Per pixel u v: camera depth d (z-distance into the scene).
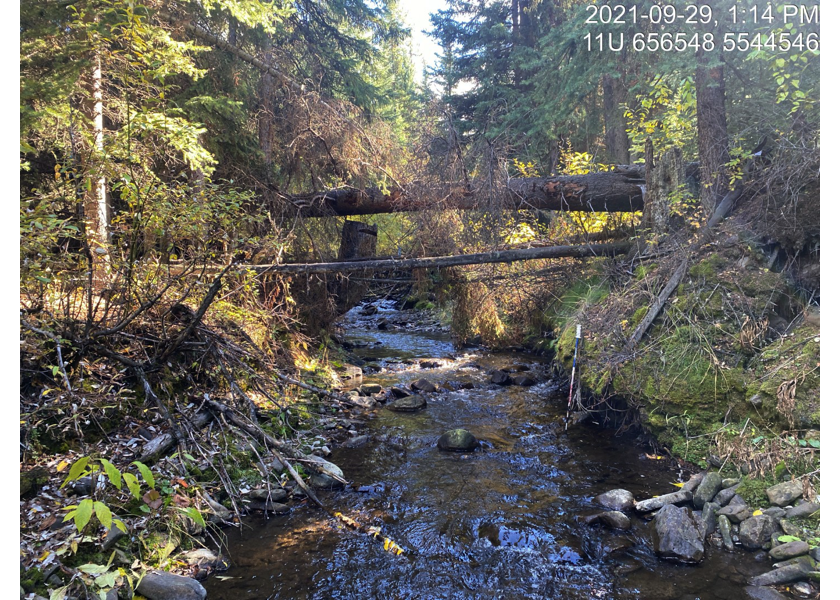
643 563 3.12
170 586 2.68
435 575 3.04
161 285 4.57
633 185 7.25
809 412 3.69
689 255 5.43
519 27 16.52
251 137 7.22
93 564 2.62
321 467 4.22
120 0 3.88
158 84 5.96
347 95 11.05
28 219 3.35
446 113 7.75
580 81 10.29
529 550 3.29
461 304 9.26
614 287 6.62
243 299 5.71
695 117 6.98
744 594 2.76
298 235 7.54
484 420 5.96
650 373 4.91
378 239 10.70
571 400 6.07
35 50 4.43
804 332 4.25
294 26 10.19
